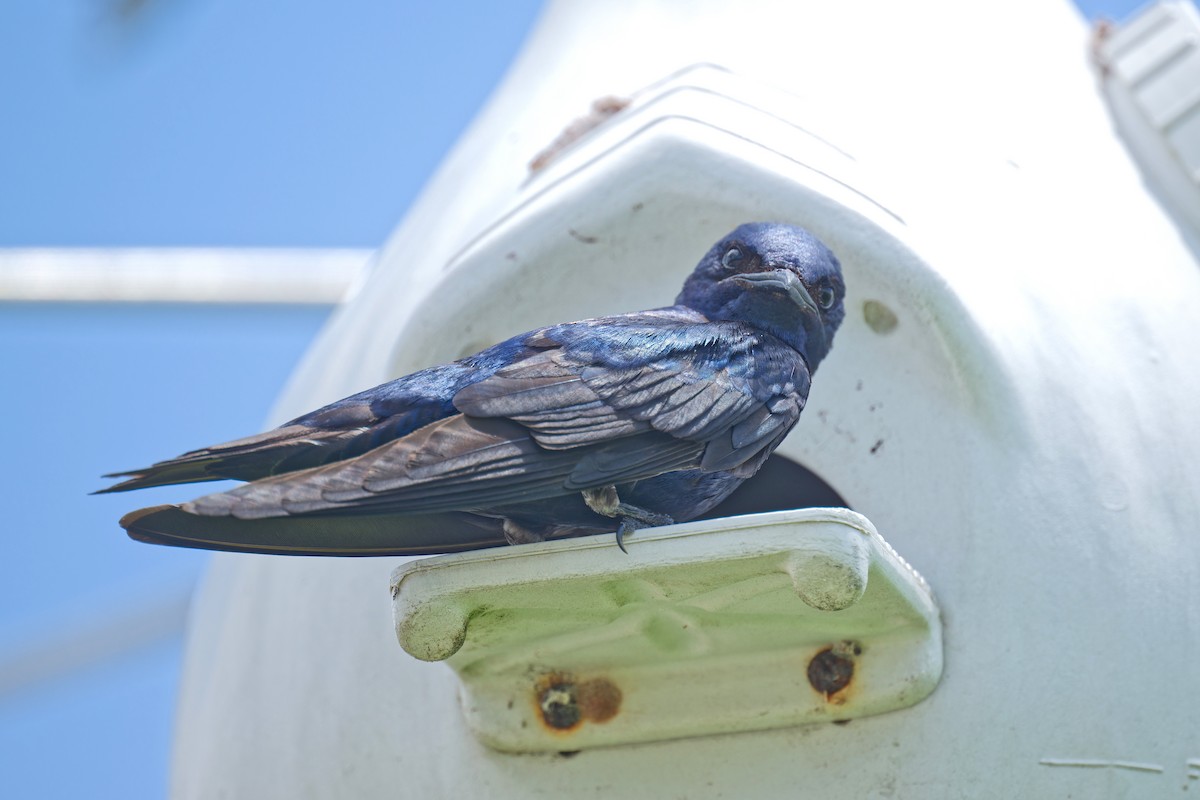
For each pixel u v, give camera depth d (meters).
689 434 9.30
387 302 13.08
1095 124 13.17
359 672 11.55
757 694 10.48
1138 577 10.55
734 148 11.20
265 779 11.67
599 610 9.76
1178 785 10.23
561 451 8.98
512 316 11.36
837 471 11.02
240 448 8.95
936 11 13.98
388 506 8.55
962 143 12.44
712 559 9.02
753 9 13.68
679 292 11.30
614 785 10.66
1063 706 10.30
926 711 10.34
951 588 10.55
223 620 12.95
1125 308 11.59
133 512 8.82
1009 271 11.44
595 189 11.20
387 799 11.15
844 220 10.95
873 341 11.13
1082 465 10.77
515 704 10.78
